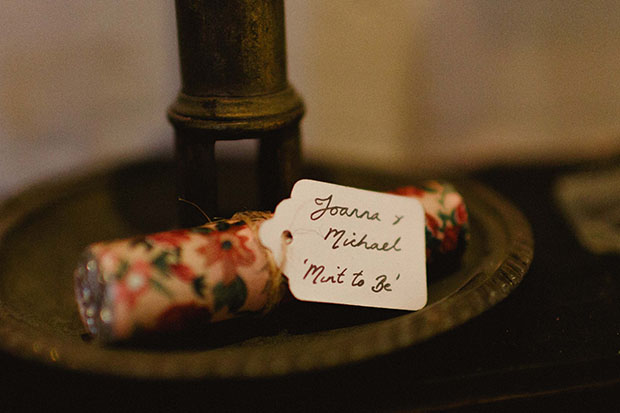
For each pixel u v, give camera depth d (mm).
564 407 204
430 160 353
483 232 249
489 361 200
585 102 355
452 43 334
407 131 346
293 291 199
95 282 187
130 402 186
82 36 312
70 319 219
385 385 192
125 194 297
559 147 361
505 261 217
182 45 212
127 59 321
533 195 315
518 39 340
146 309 183
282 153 221
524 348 206
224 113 209
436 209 221
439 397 196
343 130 338
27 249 251
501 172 344
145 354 180
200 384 180
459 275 228
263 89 212
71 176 298
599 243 267
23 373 194
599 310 224
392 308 208
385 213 212
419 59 333
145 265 185
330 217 205
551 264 254
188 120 212
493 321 214
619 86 354
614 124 360
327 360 179
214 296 190
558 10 337
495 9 333
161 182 309
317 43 321
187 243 192
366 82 332
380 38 325
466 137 354
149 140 335
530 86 349
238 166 316
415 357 199
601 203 300
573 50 345
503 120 355
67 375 183
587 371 203
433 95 342
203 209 221
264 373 176
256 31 207
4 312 206
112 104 325
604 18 341
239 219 204
